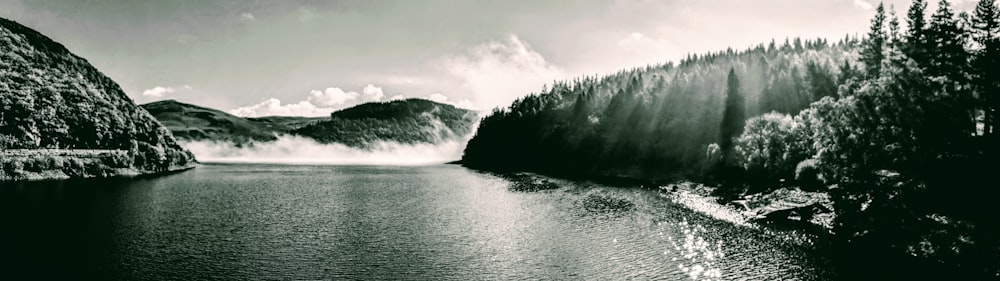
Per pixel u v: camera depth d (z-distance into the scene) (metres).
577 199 87.44
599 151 162.50
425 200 88.62
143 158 146.88
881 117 52.91
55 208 73.88
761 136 91.81
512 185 120.12
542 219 65.81
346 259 45.81
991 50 54.31
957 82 60.03
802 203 64.19
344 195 97.62
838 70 144.12
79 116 137.75
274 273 41.56
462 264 44.22
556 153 185.75
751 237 52.16
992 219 43.25
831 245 48.69
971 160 50.72
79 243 51.28
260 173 171.50
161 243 51.66
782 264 42.25
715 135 127.12
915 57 66.50
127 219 65.94
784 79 139.00
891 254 44.25
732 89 135.25
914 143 50.75
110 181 117.94
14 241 51.78
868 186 53.16
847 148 55.22
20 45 153.12
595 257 45.78
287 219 66.81
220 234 56.38
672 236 53.59
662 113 154.25
